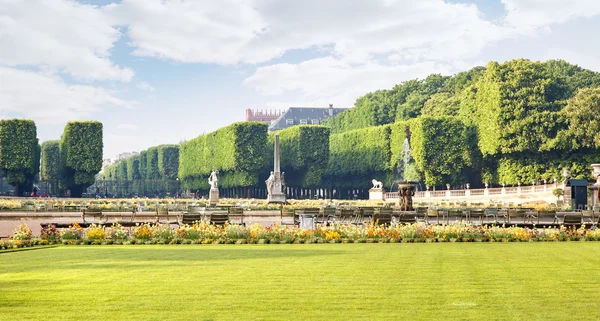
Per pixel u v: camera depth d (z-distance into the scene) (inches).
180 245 1098.1
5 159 4938.5
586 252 890.7
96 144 5172.2
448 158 4185.5
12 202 2669.8
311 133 5201.8
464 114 4382.4
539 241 1152.2
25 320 441.4
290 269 688.4
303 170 5305.1
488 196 3503.9
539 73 3814.0
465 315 452.8
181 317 449.4
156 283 588.4
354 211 1603.1
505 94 3759.8
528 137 3678.6
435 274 645.9
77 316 453.4
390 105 6461.6
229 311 467.8
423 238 1149.7
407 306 483.5
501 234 1154.7
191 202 3371.1
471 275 637.9
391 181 4827.8
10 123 4963.1
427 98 5900.6
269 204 3006.9
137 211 2235.5
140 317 449.7
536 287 564.4
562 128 3627.0
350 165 5211.6
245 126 5036.9
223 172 5393.7
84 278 622.8
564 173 2940.5
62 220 1905.8
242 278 618.8
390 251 920.3
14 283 591.2
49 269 697.6
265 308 477.4
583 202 2289.6
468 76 5664.4
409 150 4564.5
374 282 592.7
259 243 1127.0
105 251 940.0
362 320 438.9
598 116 3501.5
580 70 5260.8
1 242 1035.3
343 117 7140.8
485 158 4057.6
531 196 3201.3
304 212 1635.1
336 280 605.6
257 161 5049.2
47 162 6860.2
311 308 477.7
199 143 5821.9
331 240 1138.7
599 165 2149.4
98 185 7785.4
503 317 446.0
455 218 1670.8
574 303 492.7
